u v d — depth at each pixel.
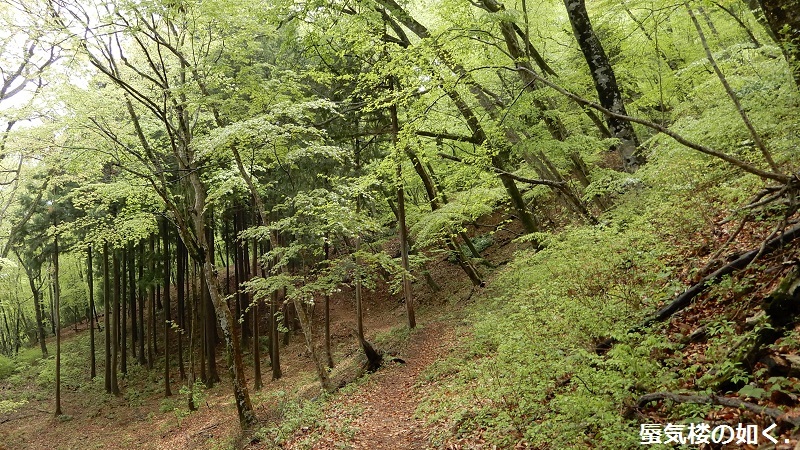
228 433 13.13
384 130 14.86
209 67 11.48
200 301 22.06
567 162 10.88
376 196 15.75
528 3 12.60
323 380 12.58
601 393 4.67
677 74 10.45
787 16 4.93
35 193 17.95
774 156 5.98
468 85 9.70
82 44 10.06
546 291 7.41
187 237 11.82
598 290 6.63
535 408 5.38
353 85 14.76
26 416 20.94
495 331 8.87
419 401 9.05
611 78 9.41
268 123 10.70
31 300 35.16
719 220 6.72
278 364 20.33
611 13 10.52
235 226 24.98
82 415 20.70
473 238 25.97
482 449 5.43
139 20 10.38
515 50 9.93
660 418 4.02
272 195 18.66
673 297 5.68
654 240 7.12
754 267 5.04
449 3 8.72
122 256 25.80
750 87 6.49
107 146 12.98
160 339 28.64
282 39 15.15
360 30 9.83
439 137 13.62
